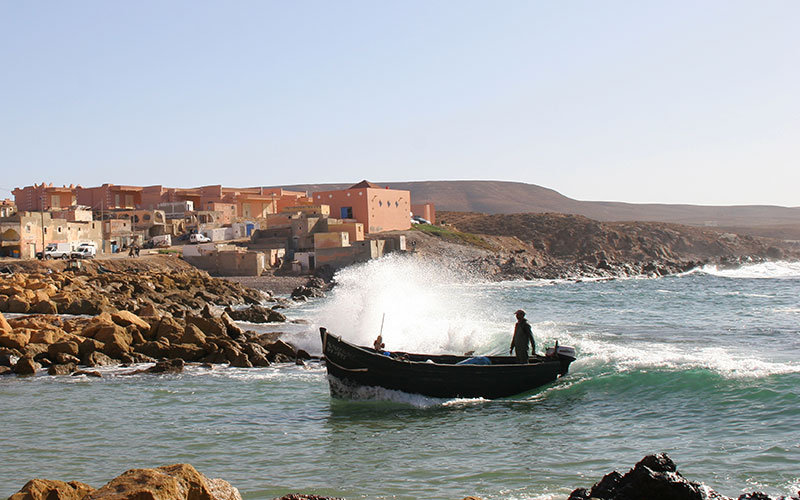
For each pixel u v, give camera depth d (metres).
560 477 13.00
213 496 9.07
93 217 95.94
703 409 17.28
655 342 33.22
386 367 19.92
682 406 17.75
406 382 19.86
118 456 15.10
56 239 79.94
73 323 31.12
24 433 17.17
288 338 33.22
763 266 124.50
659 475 10.03
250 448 15.71
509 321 42.50
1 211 93.69
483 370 20.22
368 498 12.16
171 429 17.45
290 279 78.88
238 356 26.77
